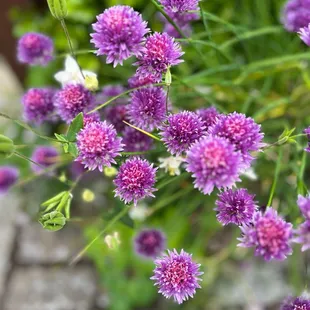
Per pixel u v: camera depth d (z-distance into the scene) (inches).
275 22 22.8
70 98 14.0
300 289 19.2
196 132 12.5
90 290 22.6
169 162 14.2
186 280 12.1
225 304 21.8
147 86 13.1
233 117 11.9
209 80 18.6
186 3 13.2
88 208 23.8
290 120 20.3
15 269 23.2
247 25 21.6
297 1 17.4
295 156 16.9
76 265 23.3
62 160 17.6
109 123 14.7
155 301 22.0
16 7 23.9
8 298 22.5
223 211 12.4
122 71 21.2
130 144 14.3
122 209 15.8
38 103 15.5
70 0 21.6
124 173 12.5
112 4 21.8
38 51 16.2
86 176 22.8
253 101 20.8
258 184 21.5
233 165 11.0
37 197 24.5
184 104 20.1
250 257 22.4
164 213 22.0
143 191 12.5
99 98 15.3
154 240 16.0
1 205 24.8
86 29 22.8
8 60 25.8
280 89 22.0
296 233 11.4
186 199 21.4
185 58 21.4
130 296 21.2
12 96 27.4
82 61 22.3
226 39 22.7
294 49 20.3
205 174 11.0
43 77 24.2
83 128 12.7
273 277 22.2
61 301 22.4
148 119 13.3
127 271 22.4
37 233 24.0
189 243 22.4
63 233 24.0
